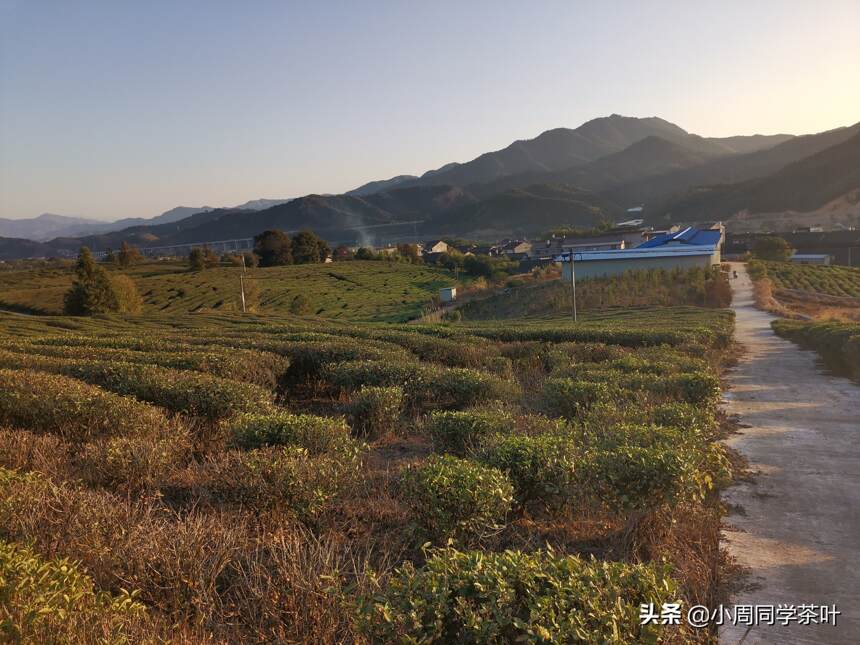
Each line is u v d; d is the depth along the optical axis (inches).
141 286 3661.4
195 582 167.3
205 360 533.0
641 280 2443.4
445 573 137.3
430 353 698.8
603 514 251.3
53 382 380.2
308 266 4859.7
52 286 3644.2
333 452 273.3
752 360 879.7
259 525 222.4
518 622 122.0
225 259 5246.1
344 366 510.9
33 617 123.6
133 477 261.4
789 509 278.5
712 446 277.0
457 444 328.2
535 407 446.9
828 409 511.5
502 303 2593.5
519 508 250.1
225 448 331.0
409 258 5644.7
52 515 193.3
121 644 127.3
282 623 155.5
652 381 439.2
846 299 2273.6
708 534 243.0
